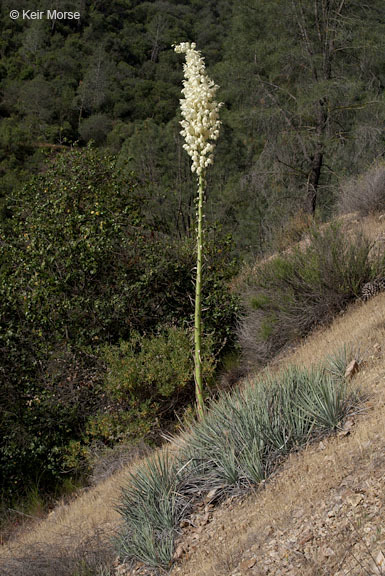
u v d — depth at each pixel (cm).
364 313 754
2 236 1052
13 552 592
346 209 1327
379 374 531
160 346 865
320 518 370
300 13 1670
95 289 995
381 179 1245
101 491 722
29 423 900
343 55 1681
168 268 992
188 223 1961
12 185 3538
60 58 7781
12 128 5559
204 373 841
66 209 1060
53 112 6731
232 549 394
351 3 1664
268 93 1677
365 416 465
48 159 1166
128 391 854
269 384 532
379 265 849
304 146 1684
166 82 7462
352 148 1733
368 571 297
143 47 8681
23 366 916
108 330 962
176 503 481
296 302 852
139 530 474
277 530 384
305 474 430
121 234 1005
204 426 527
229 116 1722
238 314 962
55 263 966
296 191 1783
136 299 977
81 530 586
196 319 561
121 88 7088
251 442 479
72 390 898
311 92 1562
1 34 8681
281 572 341
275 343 867
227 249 1088
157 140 2512
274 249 1364
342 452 429
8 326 934
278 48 1642
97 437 865
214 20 8919
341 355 613
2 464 904
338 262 845
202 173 535
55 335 938
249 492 456
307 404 492
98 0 9500
